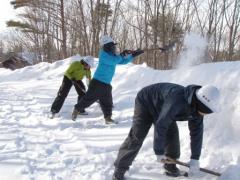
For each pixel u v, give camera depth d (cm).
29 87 1307
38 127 720
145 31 2109
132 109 820
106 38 711
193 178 449
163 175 462
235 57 2386
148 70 1020
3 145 595
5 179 458
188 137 554
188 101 363
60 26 2595
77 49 2662
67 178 456
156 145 387
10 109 905
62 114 828
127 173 470
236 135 523
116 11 2248
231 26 2206
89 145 591
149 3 2062
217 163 476
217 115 572
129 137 429
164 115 376
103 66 715
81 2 2303
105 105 728
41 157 536
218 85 656
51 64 1659
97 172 470
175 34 2047
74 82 800
